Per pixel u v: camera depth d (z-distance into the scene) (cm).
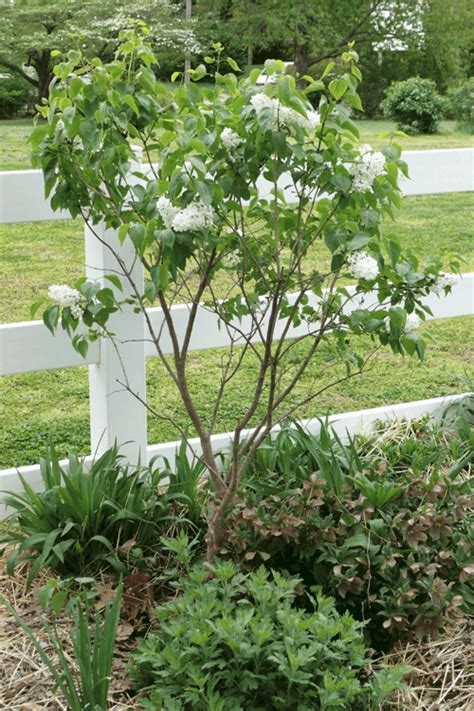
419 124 1934
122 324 333
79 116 241
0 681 245
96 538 284
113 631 222
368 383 545
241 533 274
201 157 226
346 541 272
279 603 244
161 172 238
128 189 263
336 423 389
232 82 241
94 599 273
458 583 277
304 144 235
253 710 219
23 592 286
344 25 2738
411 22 2728
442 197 1255
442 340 639
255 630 218
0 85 2188
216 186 228
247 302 264
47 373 571
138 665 241
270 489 299
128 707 231
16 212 321
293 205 303
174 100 249
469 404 402
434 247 957
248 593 249
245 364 575
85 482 295
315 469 319
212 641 225
